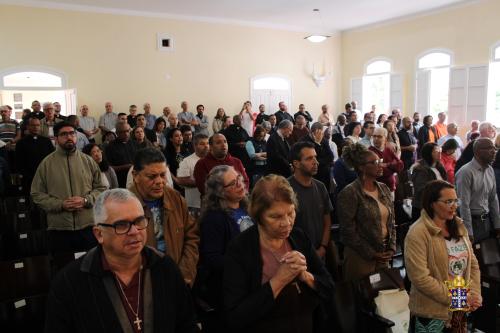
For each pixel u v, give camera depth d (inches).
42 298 86.2
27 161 196.2
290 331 64.8
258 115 420.2
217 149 137.3
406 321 89.4
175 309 57.9
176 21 411.5
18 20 346.3
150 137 265.9
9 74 346.6
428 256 83.6
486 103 374.9
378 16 434.6
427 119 350.0
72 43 367.6
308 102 496.4
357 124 262.5
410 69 437.1
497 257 118.0
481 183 126.5
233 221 86.4
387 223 105.8
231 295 63.7
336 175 151.5
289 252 63.6
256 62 457.4
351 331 86.4
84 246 119.2
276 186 64.2
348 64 505.4
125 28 389.1
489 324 105.3
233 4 375.9
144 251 58.2
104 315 52.3
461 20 387.2
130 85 395.2
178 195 92.5
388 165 174.1
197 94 428.8
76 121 282.2
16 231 146.3
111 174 172.7
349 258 105.9
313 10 403.5
